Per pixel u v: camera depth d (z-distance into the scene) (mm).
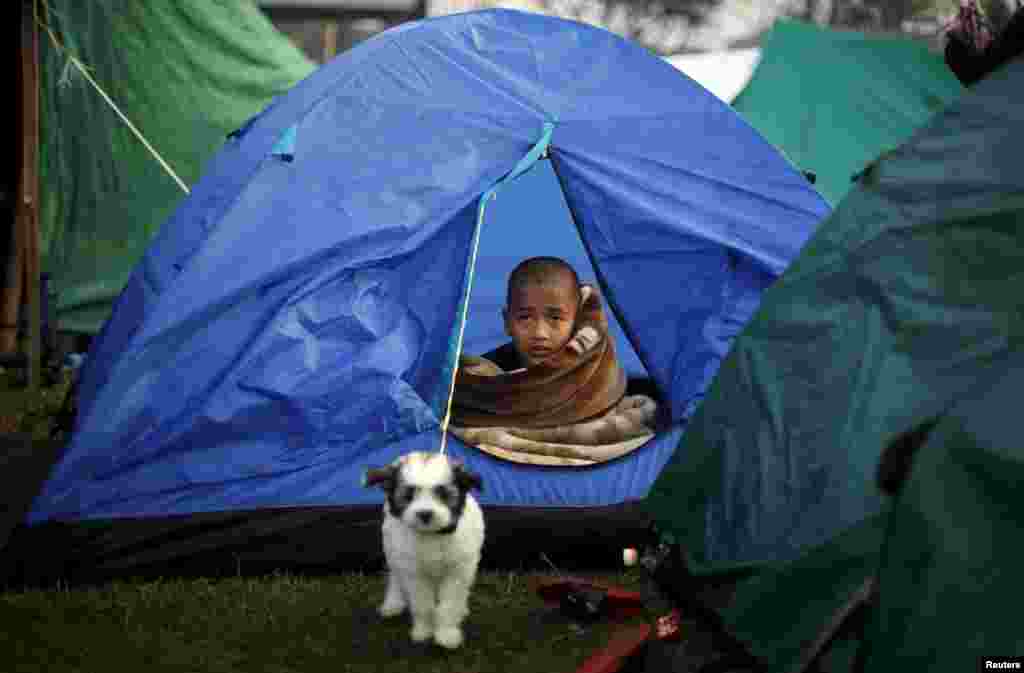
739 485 3609
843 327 3568
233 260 5234
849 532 3139
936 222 3490
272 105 6355
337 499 5184
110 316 7578
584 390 5766
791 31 13516
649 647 3951
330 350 5238
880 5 20047
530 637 4469
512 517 5332
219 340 5145
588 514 5379
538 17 5988
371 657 4234
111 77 11344
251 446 5152
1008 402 2990
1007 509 2863
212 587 4891
